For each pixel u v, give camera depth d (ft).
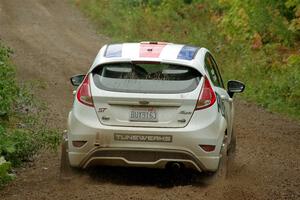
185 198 65.00
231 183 72.90
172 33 254.27
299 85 157.69
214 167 69.92
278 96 156.76
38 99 138.72
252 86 171.22
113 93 69.15
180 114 68.80
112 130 68.39
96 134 68.64
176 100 68.64
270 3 215.92
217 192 68.39
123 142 68.54
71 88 159.94
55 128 109.60
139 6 306.14
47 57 209.56
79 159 69.87
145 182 74.38
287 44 203.82
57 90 155.43
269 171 84.28
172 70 70.85
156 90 69.21
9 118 109.70
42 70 185.16
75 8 327.88
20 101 122.21
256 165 88.17
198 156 68.85
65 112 127.85
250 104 154.10
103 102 69.31
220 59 207.92
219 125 70.54
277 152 99.04
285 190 72.84
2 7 315.99
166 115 68.80
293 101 152.15
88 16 308.19
